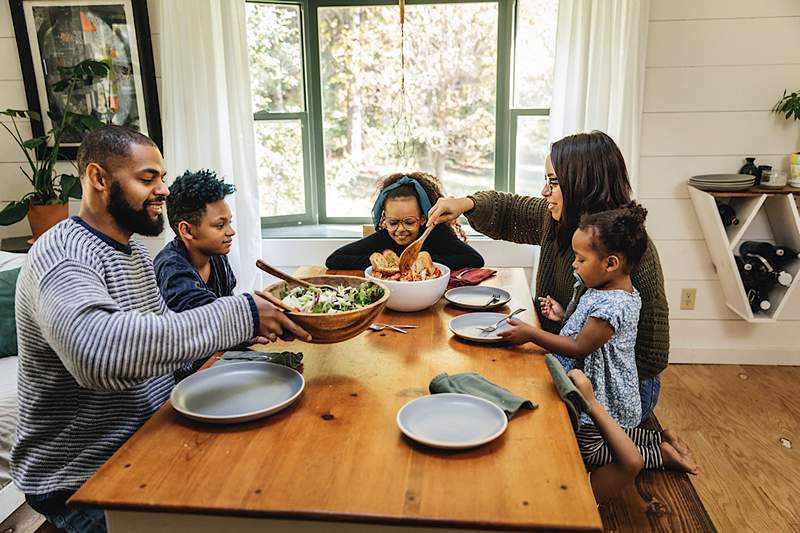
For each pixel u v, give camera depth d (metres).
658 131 2.91
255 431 1.12
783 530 1.89
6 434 1.91
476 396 1.21
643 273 1.69
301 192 3.45
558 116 2.84
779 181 2.78
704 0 2.77
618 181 1.76
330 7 3.22
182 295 1.53
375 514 0.89
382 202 2.19
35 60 3.04
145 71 3.00
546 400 1.23
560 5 2.73
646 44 2.78
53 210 2.87
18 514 2.04
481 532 0.90
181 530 0.97
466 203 2.07
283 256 3.23
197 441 1.09
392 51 3.25
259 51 3.21
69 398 1.29
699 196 2.84
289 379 1.31
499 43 3.16
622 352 1.60
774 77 2.81
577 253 1.61
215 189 1.67
